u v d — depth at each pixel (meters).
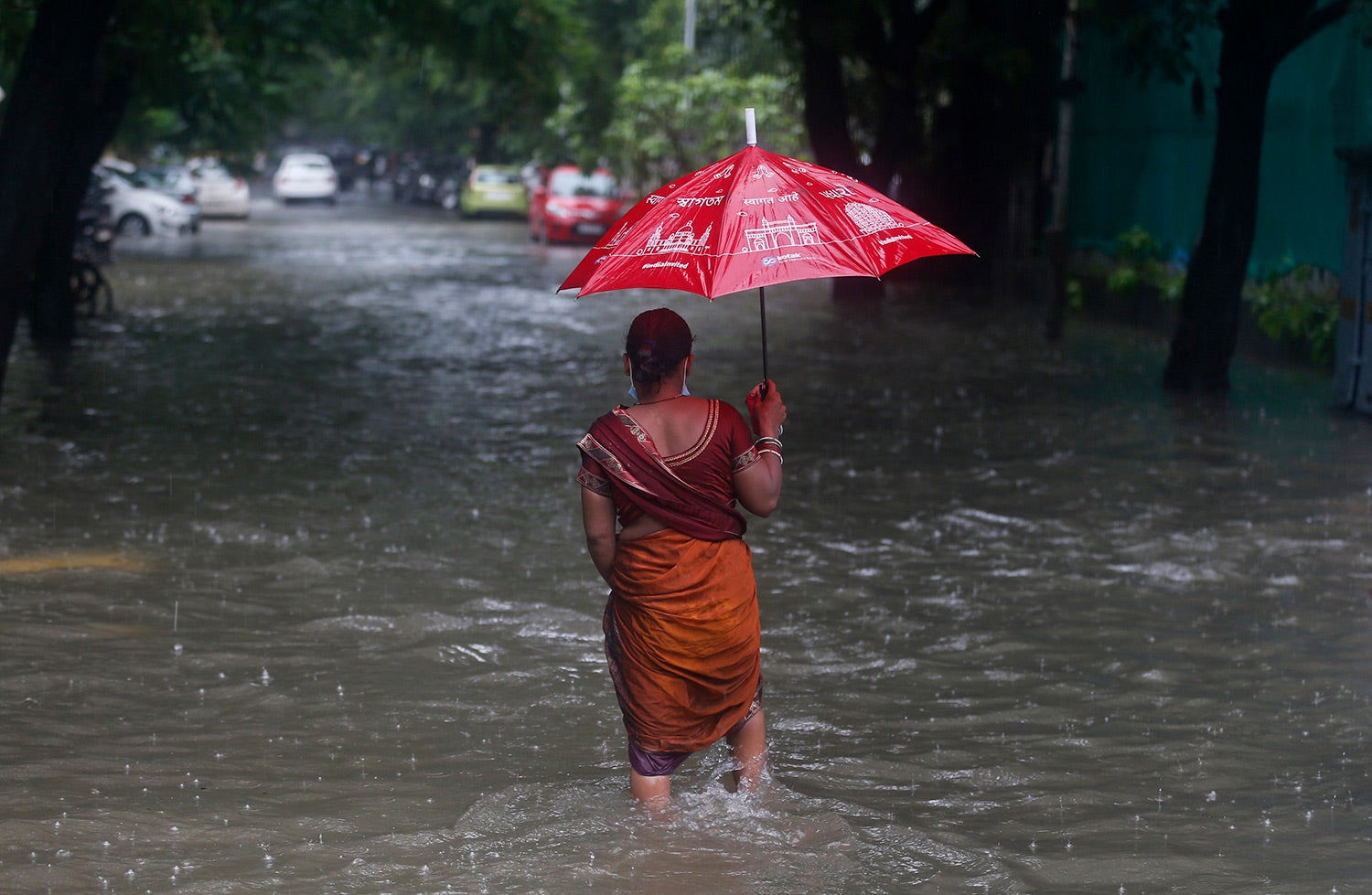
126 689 5.52
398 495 9.18
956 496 9.27
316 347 16.66
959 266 24.50
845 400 13.15
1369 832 4.26
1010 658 6.09
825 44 21.27
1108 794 4.57
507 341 17.58
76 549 7.67
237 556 7.62
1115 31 14.98
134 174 36.12
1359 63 14.75
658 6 40.38
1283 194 16.38
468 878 3.83
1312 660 6.05
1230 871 3.96
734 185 4.20
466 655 6.06
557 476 9.85
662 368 4.16
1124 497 9.23
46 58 10.45
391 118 61.25
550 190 34.84
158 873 3.84
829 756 4.92
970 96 23.67
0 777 4.55
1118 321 19.92
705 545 4.14
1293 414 12.42
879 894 3.78
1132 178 20.41
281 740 5.02
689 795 4.43
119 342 16.78
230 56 21.17
